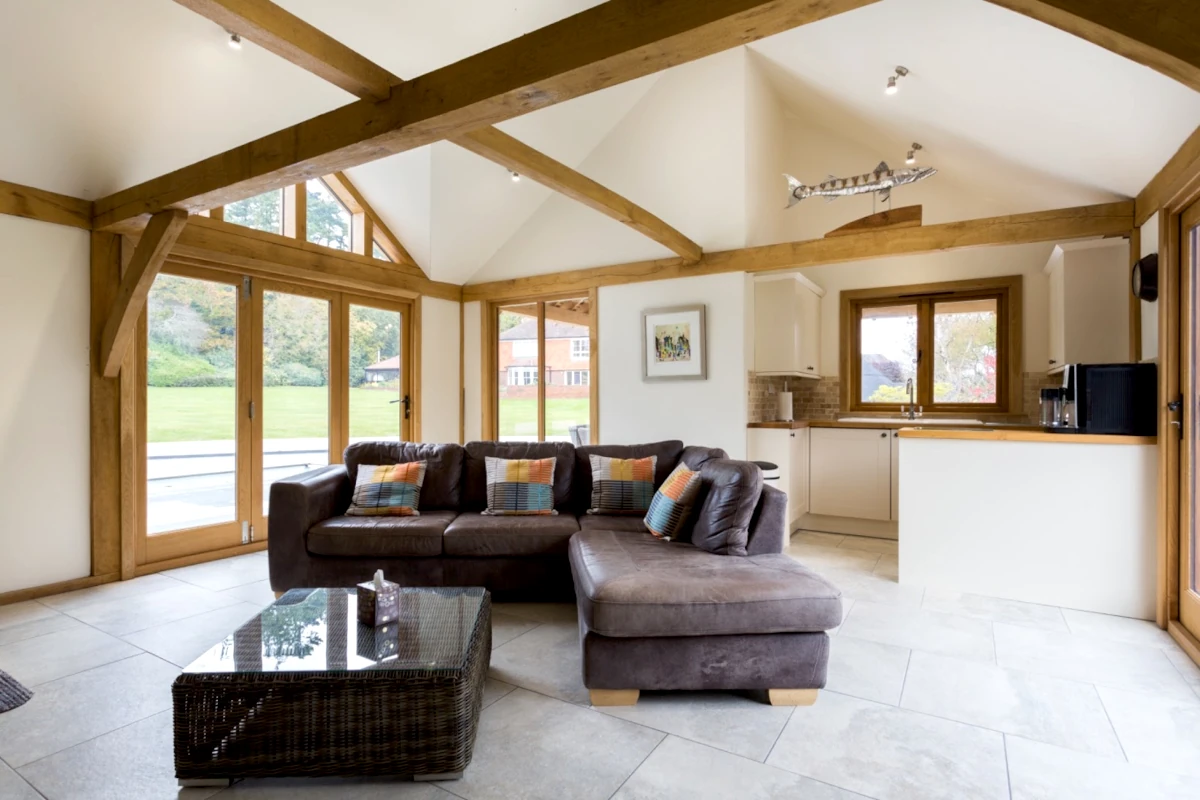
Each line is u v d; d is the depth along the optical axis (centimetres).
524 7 405
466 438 607
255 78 358
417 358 563
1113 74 239
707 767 181
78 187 352
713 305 488
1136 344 352
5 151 318
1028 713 211
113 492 369
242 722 172
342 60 213
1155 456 299
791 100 542
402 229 534
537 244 570
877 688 230
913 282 544
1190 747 190
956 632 284
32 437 339
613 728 203
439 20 381
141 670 246
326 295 496
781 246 462
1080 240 397
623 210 377
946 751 189
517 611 319
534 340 585
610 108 510
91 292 362
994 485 334
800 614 213
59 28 289
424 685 174
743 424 478
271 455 458
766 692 220
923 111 383
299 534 329
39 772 178
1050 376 493
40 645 271
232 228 414
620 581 221
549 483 368
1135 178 318
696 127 488
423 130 233
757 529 275
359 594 214
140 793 170
